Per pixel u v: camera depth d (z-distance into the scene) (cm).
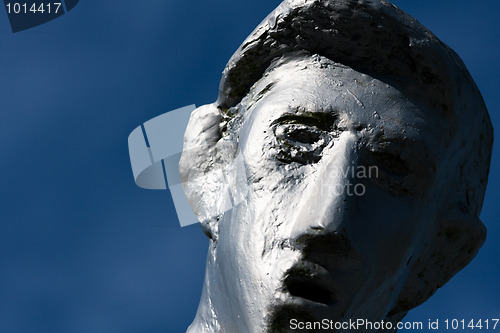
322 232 941
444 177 1066
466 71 1100
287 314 933
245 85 1112
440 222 1072
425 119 1050
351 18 1064
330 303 936
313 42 1081
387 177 1011
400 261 1000
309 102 1036
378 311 1008
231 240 1008
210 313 1047
